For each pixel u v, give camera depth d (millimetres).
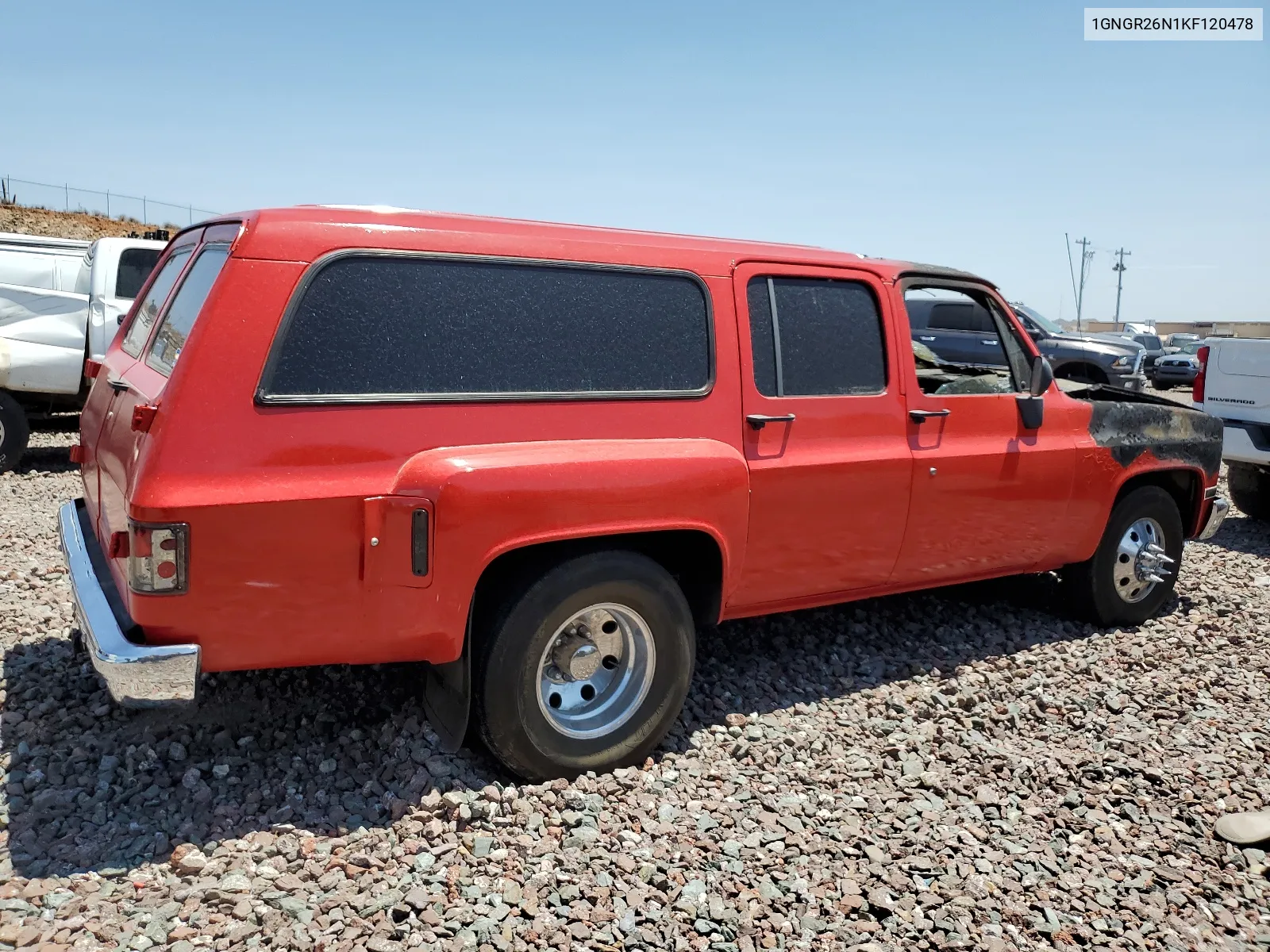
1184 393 27469
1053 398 5320
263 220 3207
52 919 2811
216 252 3541
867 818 3646
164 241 10523
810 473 4262
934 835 3557
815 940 2973
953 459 4762
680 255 4020
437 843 3270
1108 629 5875
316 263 3227
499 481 3373
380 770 3736
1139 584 5926
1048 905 3209
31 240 11234
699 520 3859
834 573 4512
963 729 4441
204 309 3111
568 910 2994
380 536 3268
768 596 4352
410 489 3283
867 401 4496
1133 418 5633
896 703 4586
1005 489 5000
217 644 3133
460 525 3309
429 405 3389
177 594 3035
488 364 3527
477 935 2857
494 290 3568
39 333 9555
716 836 3457
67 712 4039
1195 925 3174
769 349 4234
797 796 3750
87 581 3531
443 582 3322
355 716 4152
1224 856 3555
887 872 3312
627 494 3641
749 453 4125
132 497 3016
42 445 11648
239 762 3736
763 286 4254
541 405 3605
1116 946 3051
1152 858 3531
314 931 2832
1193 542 8516
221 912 2898
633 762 3863
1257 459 8688
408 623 3340
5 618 5109
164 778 3588
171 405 3035
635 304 3877
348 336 3277
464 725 3537
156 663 2982
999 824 3646
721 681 4770
